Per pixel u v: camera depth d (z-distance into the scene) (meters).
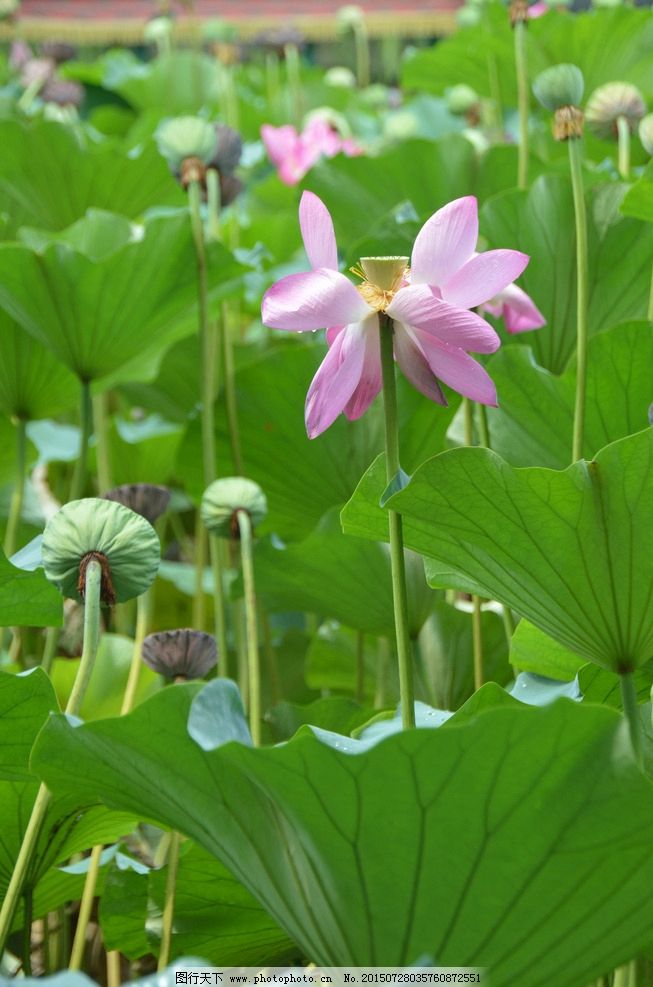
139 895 2.79
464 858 2.30
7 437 3.82
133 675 3.02
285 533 3.60
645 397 2.97
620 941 2.37
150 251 3.18
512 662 2.76
